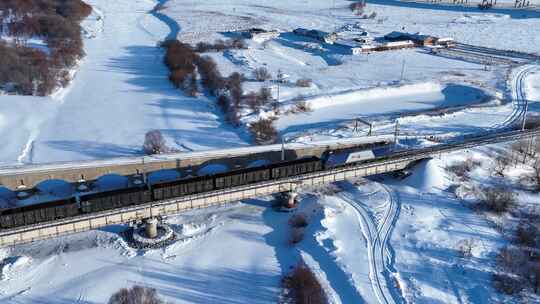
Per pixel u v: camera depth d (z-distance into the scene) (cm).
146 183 10062
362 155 11294
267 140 14000
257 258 9294
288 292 8369
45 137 14338
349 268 8775
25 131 14638
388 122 15700
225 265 9075
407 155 11862
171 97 18062
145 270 8894
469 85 19625
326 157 12194
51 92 17975
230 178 9950
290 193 10756
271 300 8225
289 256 9375
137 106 17075
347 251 9250
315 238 9581
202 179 9819
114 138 14288
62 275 8738
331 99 17850
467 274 8688
